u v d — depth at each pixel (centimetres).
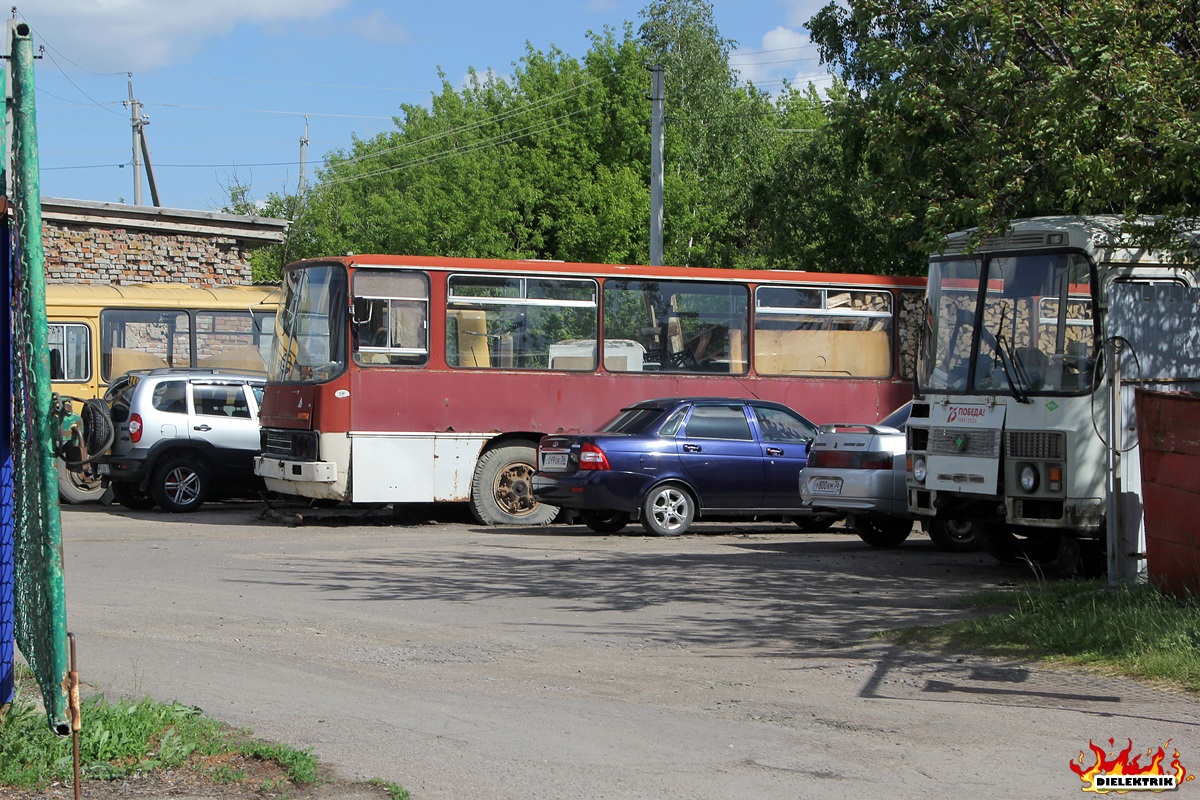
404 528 1775
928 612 1050
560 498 1645
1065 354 1167
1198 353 1211
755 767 608
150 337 2341
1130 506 1055
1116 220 1188
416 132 5953
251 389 2048
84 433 557
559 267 1866
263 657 866
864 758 624
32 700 671
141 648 885
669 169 5503
